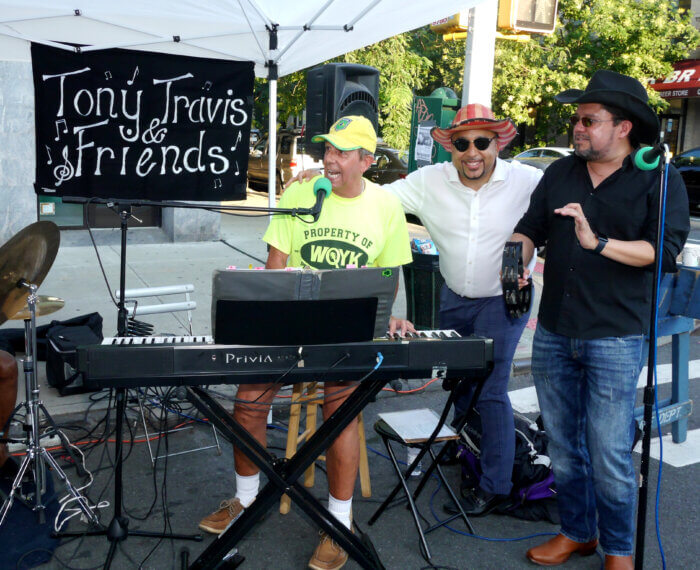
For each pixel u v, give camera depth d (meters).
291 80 13.44
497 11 6.01
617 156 2.79
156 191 4.22
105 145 4.07
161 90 4.11
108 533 3.00
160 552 3.12
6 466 3.67
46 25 3.81
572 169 2.95
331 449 2.98
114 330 5.66
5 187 7.94
